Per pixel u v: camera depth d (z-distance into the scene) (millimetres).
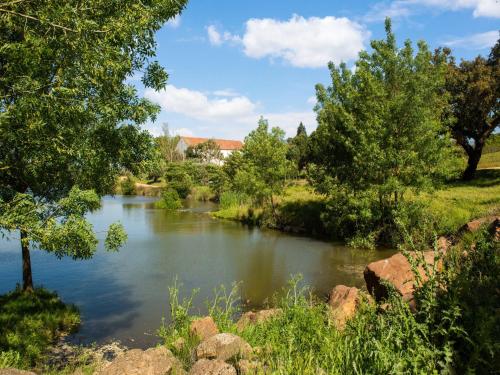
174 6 11414
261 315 8070
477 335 3838
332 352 4973
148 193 69000
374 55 24562
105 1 9375
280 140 33781
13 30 9242
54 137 9102
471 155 37406
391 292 5055
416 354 3908
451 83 34312
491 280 4969
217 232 28922
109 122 10820
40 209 9070
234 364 5430
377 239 23547
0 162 9383
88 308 13258
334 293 8711
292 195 36625
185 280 16375
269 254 21234
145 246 23500
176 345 6703
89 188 12031
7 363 7984
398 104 22391
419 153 22750
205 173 68625
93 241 9383
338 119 25016
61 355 9750
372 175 23469
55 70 9188
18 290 13352
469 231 10133
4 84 8719
